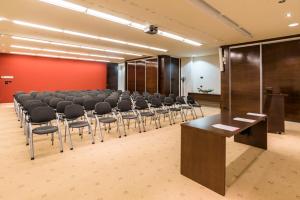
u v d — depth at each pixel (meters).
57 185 2.37
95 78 13.34
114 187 2.33
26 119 3.89
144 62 11.41
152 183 2.43
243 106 7.13
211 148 2.27
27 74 10.84
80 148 3.65
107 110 4.55
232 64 7.37
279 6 3.83
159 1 3.63
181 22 4.82
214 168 2.24
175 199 2.11
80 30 5.59
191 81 10.74
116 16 4.45
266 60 6.54
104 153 3.41
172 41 6.89
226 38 6.41
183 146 2.60
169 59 10.48
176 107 6.29
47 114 3.71
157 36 6.21
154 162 3.05
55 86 11.72
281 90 6.26
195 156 2.45
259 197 2.14
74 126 3.71
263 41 6.55
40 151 3.48
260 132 3.65
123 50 8.88
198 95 10.09
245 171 2.76
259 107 6.75
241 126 2.51
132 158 3.20
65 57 11.66
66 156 3.27
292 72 6.05
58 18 4.59
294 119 6.05
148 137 4.38
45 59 11.34
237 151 3.52
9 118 6.42
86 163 3.00
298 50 5.91
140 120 5.54
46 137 4.30
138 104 5.18
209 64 9.95
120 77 14.23
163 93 10.25
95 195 2.17
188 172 2.55
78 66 12.55
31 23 4.96
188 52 9.21
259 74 6.71
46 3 3.77
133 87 12.34
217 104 9.55
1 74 10.20
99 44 7.57
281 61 6.24
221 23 4.88
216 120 2.91
